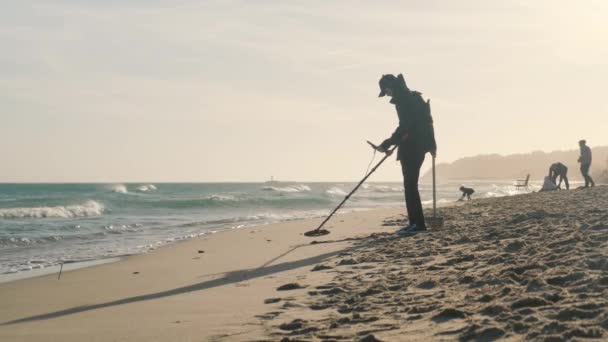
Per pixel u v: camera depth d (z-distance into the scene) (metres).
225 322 4.31
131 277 7.61
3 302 6.01
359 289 5.24
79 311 5.32
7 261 10.30
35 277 7.95
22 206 28.30
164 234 14.98
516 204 15.82
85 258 10.41
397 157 10.14
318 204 32.03
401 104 9.96
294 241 10.86
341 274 6.28
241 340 3.71
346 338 3.53
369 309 4.32
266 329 3.98
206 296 5.58
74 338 4.05
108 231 16.19
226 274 7.25
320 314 4.36
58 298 6.21
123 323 4.52
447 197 37.16
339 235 11.15
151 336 3.98
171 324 4.36
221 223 18.55
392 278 5.64
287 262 7.88
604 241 6.16
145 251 11.05
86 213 26.00
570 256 5.44
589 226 7.76
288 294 5.34
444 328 3.57
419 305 4.25
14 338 4.12
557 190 24.44
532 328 3.32
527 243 6.76
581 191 20.89
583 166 24.25
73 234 15.23
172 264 8.74
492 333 3.33
